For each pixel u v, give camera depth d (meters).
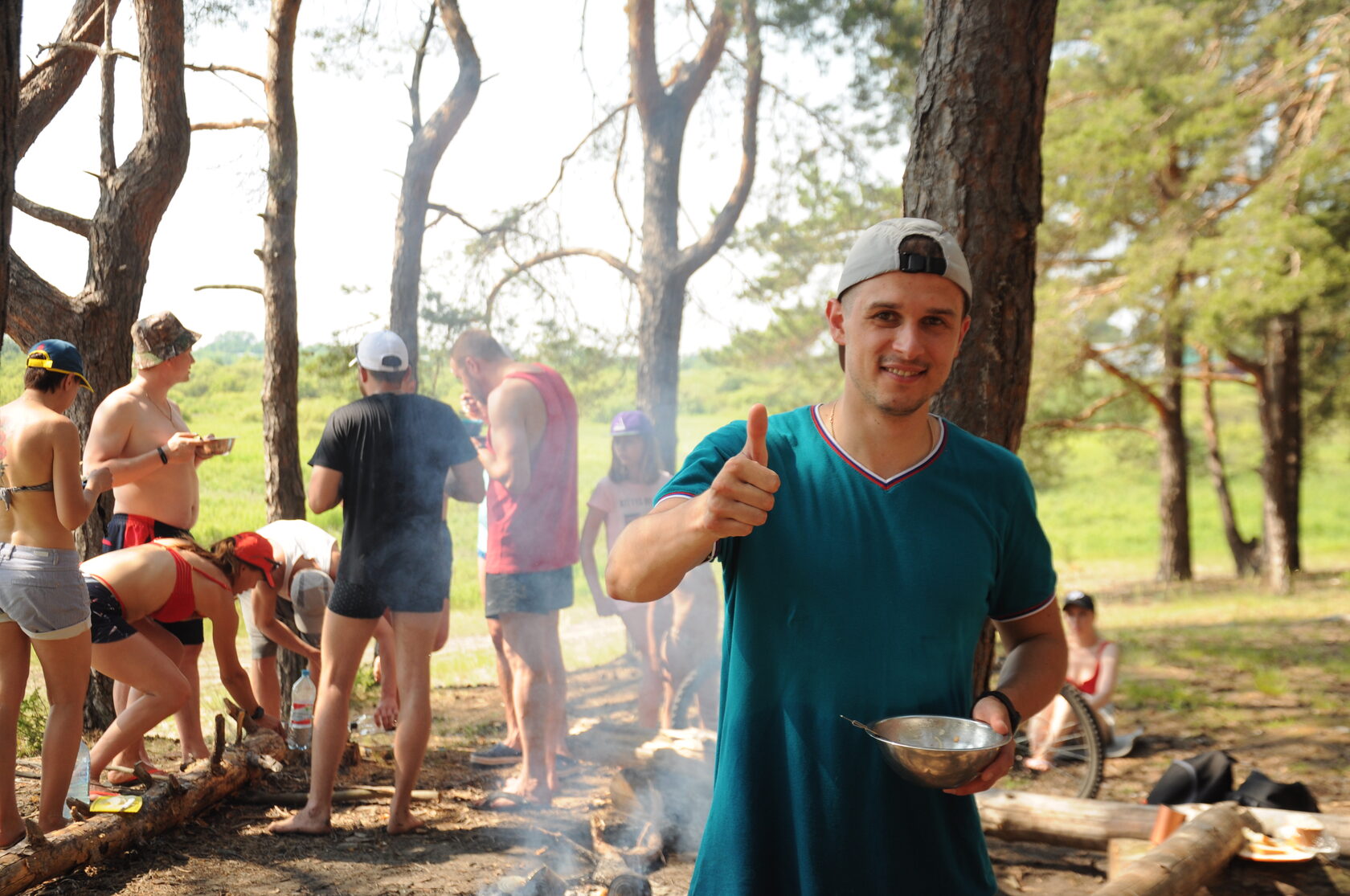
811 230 11.66
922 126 3.87
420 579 3.88
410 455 3.85
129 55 5.20
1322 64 13.10
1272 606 14.66
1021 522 1.71
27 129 5.52
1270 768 5.35
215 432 8.06
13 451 3.14
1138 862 3.04
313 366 7.56
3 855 3.09
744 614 1.63
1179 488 19.66
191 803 3.88
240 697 4.55
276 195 5.65
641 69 8.68
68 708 3.32
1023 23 3.72
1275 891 3.16
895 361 1.54
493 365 4.52
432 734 5.71
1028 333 3.83
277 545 4.88
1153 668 8.44
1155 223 14.55
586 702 6.79
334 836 3.82
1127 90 14.00
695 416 18.36
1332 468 40.41
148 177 5.21
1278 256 12.80
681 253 8.83
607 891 3.29
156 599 3.88
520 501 4.28
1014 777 5.07
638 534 1.49
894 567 1.59
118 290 5.19
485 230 9.07
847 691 1.58
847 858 1.57
